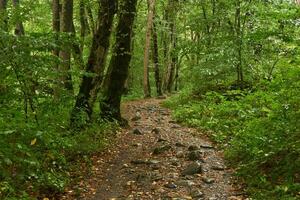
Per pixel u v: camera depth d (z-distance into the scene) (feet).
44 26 68.23
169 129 46.83
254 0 55.06
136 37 114.42
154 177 29.32
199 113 51.42
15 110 29.73
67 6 47.98
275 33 50.88
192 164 30.71
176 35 111.04
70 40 30.53
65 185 27.02
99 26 40.11
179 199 25.16
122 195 26.43
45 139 27.71
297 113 32.30
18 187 24.45
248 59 57.31
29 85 30.01
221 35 59.77
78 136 36.45
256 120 36.14
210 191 26.61
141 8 106.93
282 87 35.53
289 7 49.83
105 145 37.40
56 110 34.88
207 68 58.75
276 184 25.21
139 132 44.45
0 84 28.66
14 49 26.66
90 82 40.55
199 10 78.69
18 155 26.17
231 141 36.63
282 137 30.01
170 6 103.30
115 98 47.73
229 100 53.78
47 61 28.84
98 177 29.84
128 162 33.60
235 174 29.09
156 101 79.61
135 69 121.19
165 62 112.47
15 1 48.83
